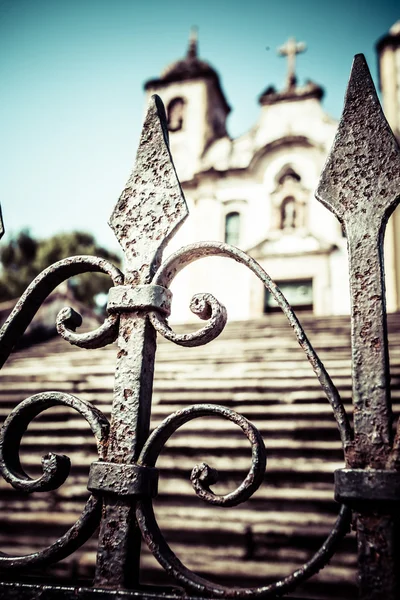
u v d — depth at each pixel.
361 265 1.04
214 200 15.48
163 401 5.52
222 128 18.05
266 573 3.27
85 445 4.89
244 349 7.07
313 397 5.09
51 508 4.32
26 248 26.59
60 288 12.33
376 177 1.09
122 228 1.26
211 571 3.33
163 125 1.33
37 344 10.06
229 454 4.44
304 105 15.66
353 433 0.96
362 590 0.87
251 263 1.11
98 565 1.01
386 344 0.98
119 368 1.14
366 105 1.15
